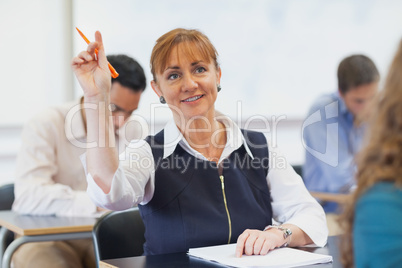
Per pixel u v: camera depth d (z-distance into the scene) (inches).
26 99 159.5
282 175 75.8
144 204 71.2
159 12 171.9
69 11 162.2
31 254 101.5
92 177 63.1
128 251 79.0
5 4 156.2
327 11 193.8
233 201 71.3
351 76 127.3
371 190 34.3
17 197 106.5
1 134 157.3
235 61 183.0
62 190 104.7
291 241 66.8
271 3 185.9
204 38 71.7
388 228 32.9
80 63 62.4
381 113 35.4
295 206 74.1
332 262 58.1
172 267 56.7
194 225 68.7
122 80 104.2
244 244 61.7
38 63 160.4
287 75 189.2
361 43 198.8
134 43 169.8
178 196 69.4
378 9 200.4
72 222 95.1
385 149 34.2
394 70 35.5
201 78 70.6
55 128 110.9
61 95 162.6
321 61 193.5
